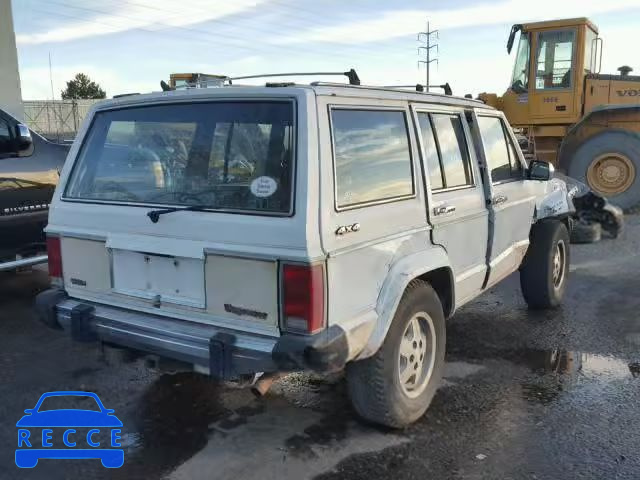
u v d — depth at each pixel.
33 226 6.12
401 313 3.51
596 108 12.27
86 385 4.42
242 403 4.12
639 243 9.32
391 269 3.46
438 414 3.94
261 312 3.05
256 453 3.50
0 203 5.83
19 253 6.09
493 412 3.97
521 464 3.36
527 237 5.54
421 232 3.72
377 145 3.47
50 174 6.27
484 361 4.84
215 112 3.34
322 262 2.95
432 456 3.45
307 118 3.03
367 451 3.51
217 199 3.25
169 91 3.56
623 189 12.23
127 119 3.70
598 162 12.37
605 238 9.74
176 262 3.32
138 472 3.33
